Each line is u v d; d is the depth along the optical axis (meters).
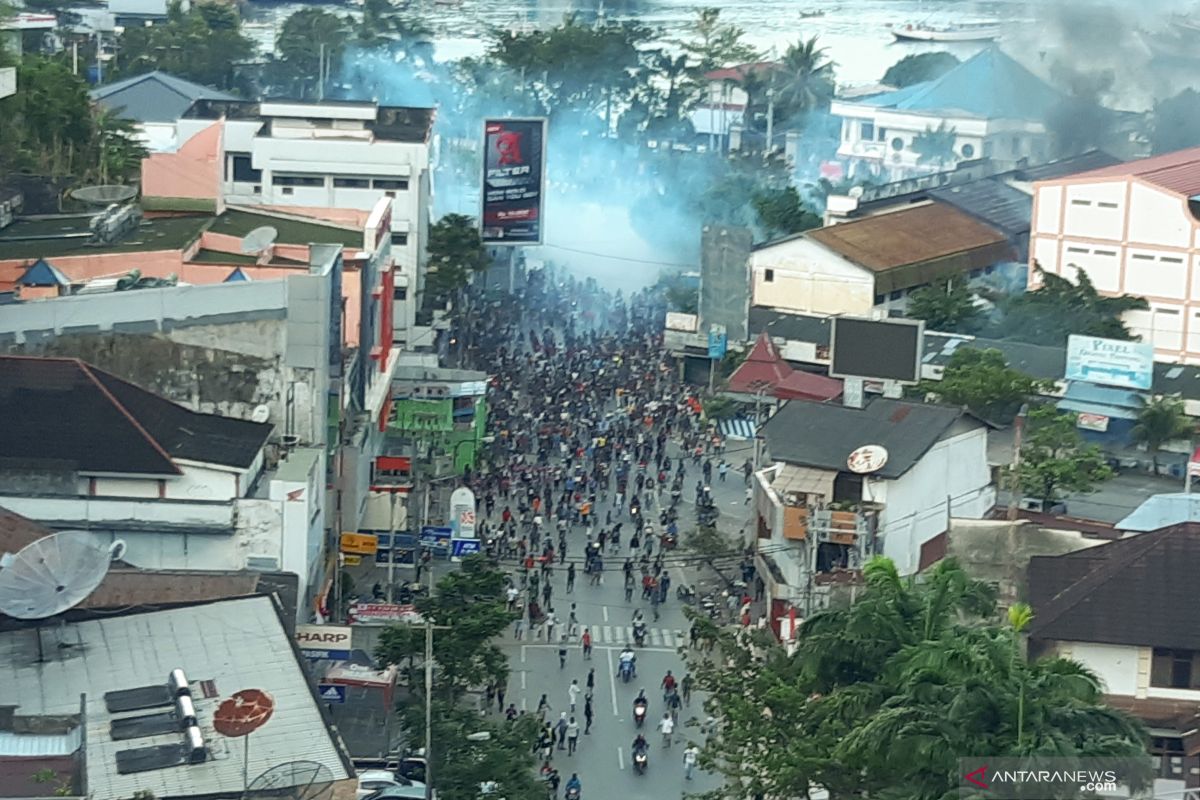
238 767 101.62
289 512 145.50
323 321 160.88
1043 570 126.19
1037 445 193.12
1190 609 120.62
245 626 118.38
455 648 134.75
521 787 125.56
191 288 160.38
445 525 185.88
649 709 156.38
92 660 113.56
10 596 115.06
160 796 98.31
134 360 161.00
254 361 160.88
